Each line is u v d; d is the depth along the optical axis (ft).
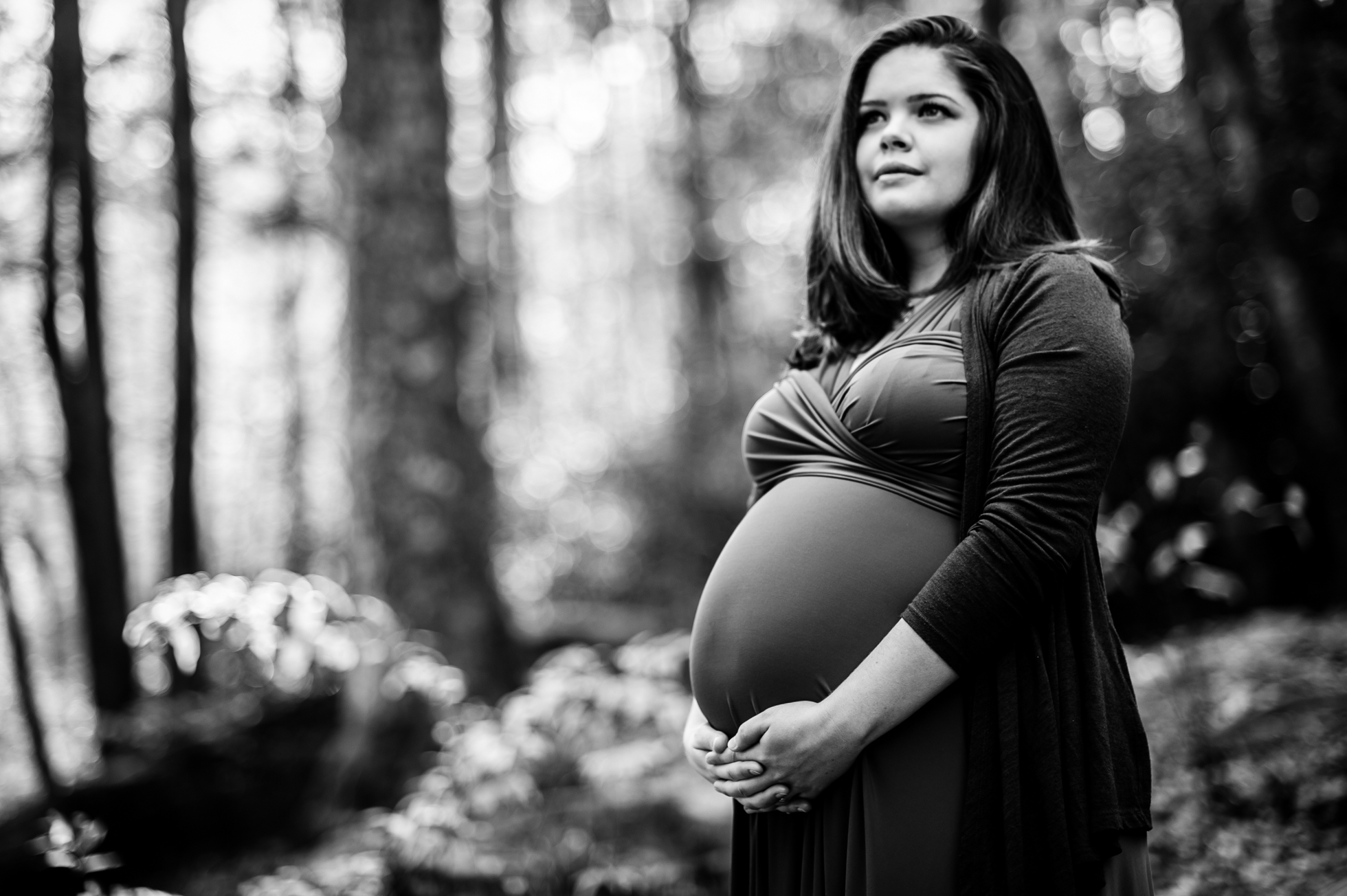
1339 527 18.42
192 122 25.11
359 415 18.90
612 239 51.24
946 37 5.00
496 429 36.81
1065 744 4.04
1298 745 10.79
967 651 4.02
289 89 25.08
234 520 42.06
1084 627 4.23
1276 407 19.52
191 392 26.73
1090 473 4.03
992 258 4.67
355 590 18.89
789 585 4.59
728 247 41.70
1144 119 20.34
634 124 45.80
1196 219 19.20
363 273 18.99
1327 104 17.56
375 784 17.13
